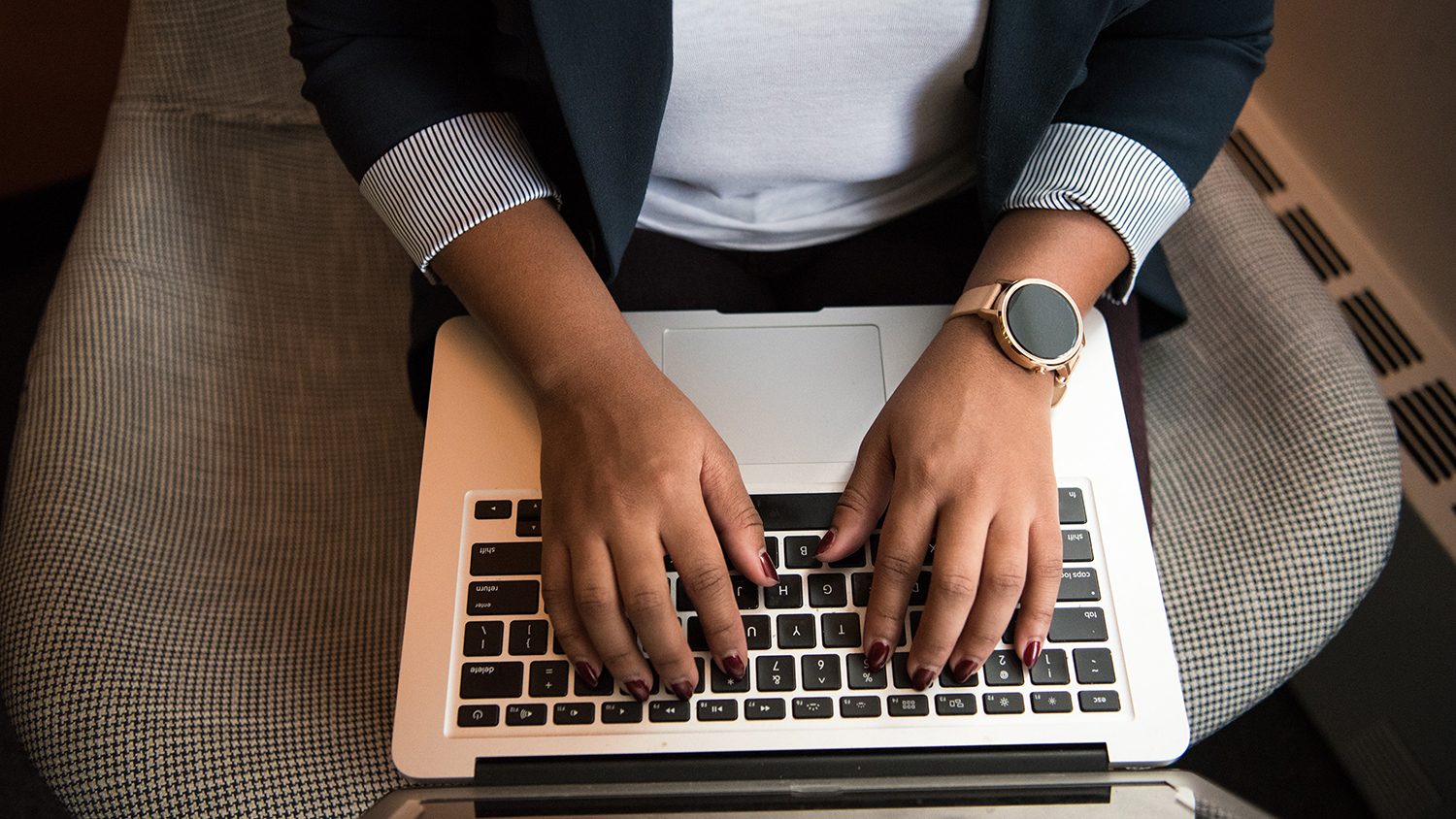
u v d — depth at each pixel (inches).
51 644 22.5
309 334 31.2
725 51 20.8
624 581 18.7
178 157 32.0
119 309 28.7
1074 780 18.4
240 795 21.5
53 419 26.5
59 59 48.3
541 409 21.2
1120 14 21.0
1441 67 34.4
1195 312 29.8
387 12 22.2
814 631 20.3
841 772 19.4
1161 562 25.4
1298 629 24.3
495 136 22.3
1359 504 25.1
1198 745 42.4
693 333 24.1
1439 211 36.1
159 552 25.7
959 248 26.9
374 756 22.7
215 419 29.0
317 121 33.8
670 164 24.3
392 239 33.1
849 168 24.5
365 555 27.4
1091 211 22.4
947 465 19.6
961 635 19.4
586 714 19.9
